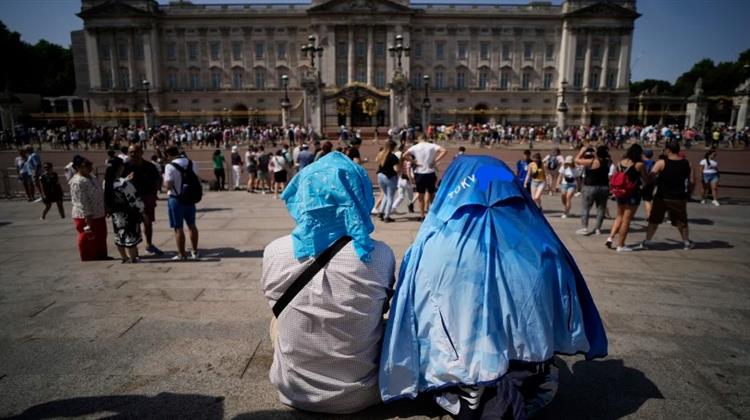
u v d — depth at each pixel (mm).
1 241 9125
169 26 77938
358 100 58188
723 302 5406
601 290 5832
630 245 8539
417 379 2883
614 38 76125
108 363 3873
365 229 2752
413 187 11828
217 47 78562
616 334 4480
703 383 3590
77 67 84500
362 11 75250
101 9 74562
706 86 107438
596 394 3434
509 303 2689
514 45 78312
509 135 51531
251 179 17062
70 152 40781
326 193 2699
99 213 7520
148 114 61156
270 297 2863
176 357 3971
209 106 79438
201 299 5441
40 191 15344
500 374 2627
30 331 4543
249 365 3820
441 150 10484
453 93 79125
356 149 9664
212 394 3389
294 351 2861
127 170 7625
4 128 57062
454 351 2758
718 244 8609
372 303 2803
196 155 37406
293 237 2799
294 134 48062
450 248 2795
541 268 2758
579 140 48875
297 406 3076
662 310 5129
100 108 77562
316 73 55000
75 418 3115
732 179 21172
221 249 8219
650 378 3660
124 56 76562
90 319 4836
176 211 7254
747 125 52812
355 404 3008
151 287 5953
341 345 2824
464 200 2889
